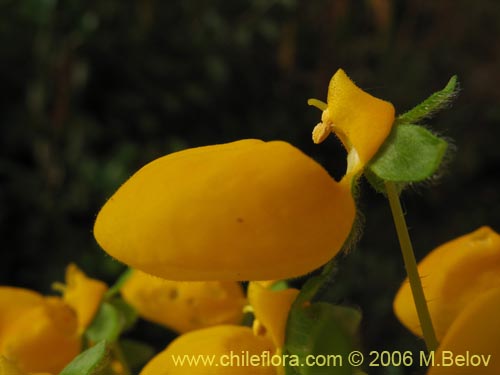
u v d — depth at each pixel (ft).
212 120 0.79
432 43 0.90
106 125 0.76
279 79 0.81
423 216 0.81
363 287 0.70
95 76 0.75
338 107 0.15
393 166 0.15
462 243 0.18
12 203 0.73
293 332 0.16
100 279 0.70
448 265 0.18
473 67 0.91
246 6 0.81
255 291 0.17
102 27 0.74
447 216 0.81
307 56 0.83
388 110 0.15
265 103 0.81
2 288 0.23
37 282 0.72
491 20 0.93
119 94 0.76
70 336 0.23
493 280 0.18
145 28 0.76
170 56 0.78
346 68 0.82
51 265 0.71
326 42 0.82
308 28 0.83
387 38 0.82
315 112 0.81
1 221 0.72
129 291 0.23
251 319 0.22
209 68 0.77
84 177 0.73
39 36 0.72
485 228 0.18
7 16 0.74
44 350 0.22
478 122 0.88
